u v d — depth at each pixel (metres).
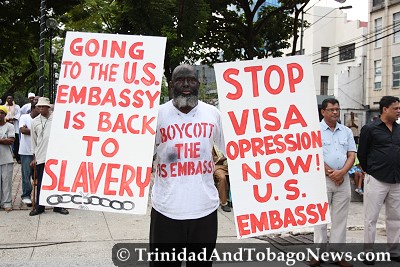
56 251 5.59
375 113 32.38
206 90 33.06
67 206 3.48
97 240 6.09
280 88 3.79
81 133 3.54
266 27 18.30
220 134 3.72
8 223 6.84
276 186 3.71
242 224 3.65
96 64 3.64
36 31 19.77
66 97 3.60
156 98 3.57
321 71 39.59
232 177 3.67
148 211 7.82
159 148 3.49
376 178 5.36
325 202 3.74
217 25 16.64
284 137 3.76
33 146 7.45
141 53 3.65
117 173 3.49
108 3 13.90
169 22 11.14
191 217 3.33
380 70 32.00
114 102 3.59
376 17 32.00
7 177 7.65
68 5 19.02
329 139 5.25
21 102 20.53
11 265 5.03
